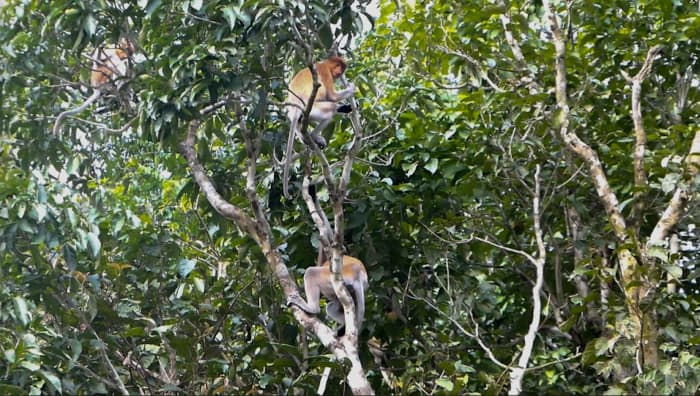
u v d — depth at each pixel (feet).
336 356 29.43
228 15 30.63
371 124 38.32
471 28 39.60
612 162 37.93
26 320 30.40
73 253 32.17
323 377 31.04
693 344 31.17
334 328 39.42
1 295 31.96
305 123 29.60
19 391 29.86
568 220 38.32
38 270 33.91
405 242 38.75
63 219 32.17
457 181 38.17
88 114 38.32
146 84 33.53
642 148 34.14
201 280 35.65
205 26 33.94
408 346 39.88
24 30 35.19
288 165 32.99
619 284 31.17
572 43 39.14
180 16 34.12
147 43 35.65
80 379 32.96
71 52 36.24
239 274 38.40
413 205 37.68
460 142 38.22
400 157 37.81
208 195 33.99
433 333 39.91
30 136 36.37
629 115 39.78
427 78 41.24
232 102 33.30
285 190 32.73
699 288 38.91
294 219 38.06
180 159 41.52
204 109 33.99
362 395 28.22
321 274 33.01
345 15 34.17
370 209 36.73
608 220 34.24
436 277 36.73
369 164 37.60
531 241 41.45
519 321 39.86
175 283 37.17
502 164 36.86
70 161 37.81
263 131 33.81
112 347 35.55
